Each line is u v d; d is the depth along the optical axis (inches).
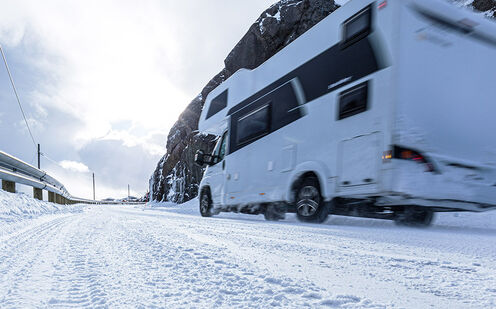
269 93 276.1
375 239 122.4
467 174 175.3
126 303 44.3
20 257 78.4
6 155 239.0
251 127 294.0
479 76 186.7
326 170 208.2
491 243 112.7
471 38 186.9
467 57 185.0
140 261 73.3
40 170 336.5
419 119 168.6
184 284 54.2
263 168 271.6
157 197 1129.4
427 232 153.9
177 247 93.6
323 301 45.7
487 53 190.5
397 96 166.4
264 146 272.5
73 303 44.3
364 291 52.1
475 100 183.9
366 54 189.0
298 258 80.4
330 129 208.4
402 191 163.3
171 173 1063.0
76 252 85.3
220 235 128.0
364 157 181.8
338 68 209.0
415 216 208.2
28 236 121.1
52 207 316.8
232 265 69.8
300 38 248.4
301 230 157.9
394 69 168.7
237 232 142.2
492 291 52.5
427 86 172.9
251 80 306.8
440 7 180.1
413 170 164.4
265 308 42.8
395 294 50.6
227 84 347.9
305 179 230.5
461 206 186.1
